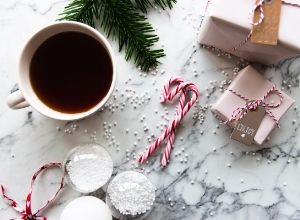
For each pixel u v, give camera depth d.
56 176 0.45
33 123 0.45
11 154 0.45
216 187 0.46
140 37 0.44
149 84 0.46
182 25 0.46
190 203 0.46
